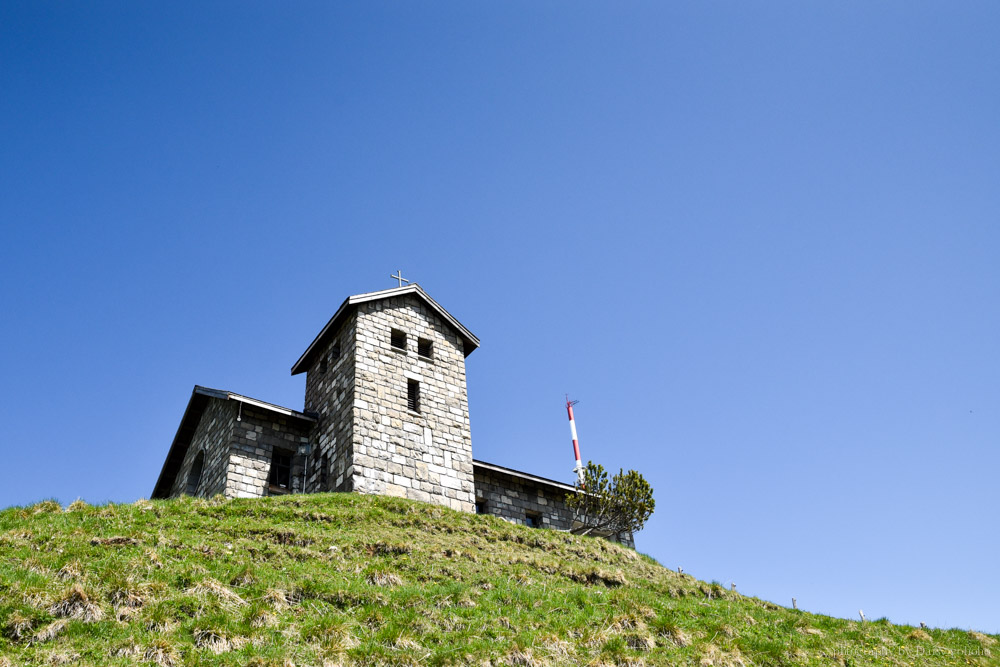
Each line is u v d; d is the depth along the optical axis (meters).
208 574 13.97
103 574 13.07
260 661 11.11
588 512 26.80
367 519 20.91
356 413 26.00
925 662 15.62
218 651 11.46
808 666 14.43
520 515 29.75
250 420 26.88
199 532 17.33
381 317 29.05
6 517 16.75
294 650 11.77
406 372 28.38
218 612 12.58
